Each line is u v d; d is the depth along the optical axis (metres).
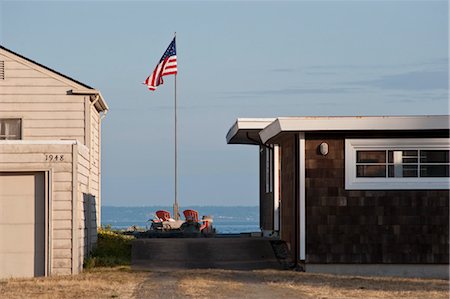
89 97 38.09
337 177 30.27
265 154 46.03
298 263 30.83
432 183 30.27
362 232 30.19
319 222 30.19
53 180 28.45
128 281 26.12
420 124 29.52
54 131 37.84
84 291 23.64
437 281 27.17
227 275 28.09
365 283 26.05
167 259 32.75
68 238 28.45
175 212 48.50
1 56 38.00
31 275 28.39
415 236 30.20
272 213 42.47
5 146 28.34
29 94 37.94
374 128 29.61
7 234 28.42
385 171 30.33
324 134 30.34
